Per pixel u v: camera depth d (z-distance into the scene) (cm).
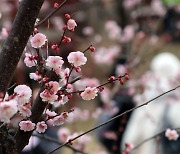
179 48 1338
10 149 237
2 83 226
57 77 236
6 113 192
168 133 342
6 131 236
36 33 241
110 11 1076
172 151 593
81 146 530
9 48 227
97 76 950
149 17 983
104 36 1160
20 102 213
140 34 895
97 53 938
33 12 226
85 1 978
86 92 233
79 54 230
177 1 771
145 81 811
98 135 727
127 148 384
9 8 897
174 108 686
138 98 738
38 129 239
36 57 240
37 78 239
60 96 233
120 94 764
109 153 722
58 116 246
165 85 783
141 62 866
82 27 1112
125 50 956
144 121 673
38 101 239
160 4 1014
